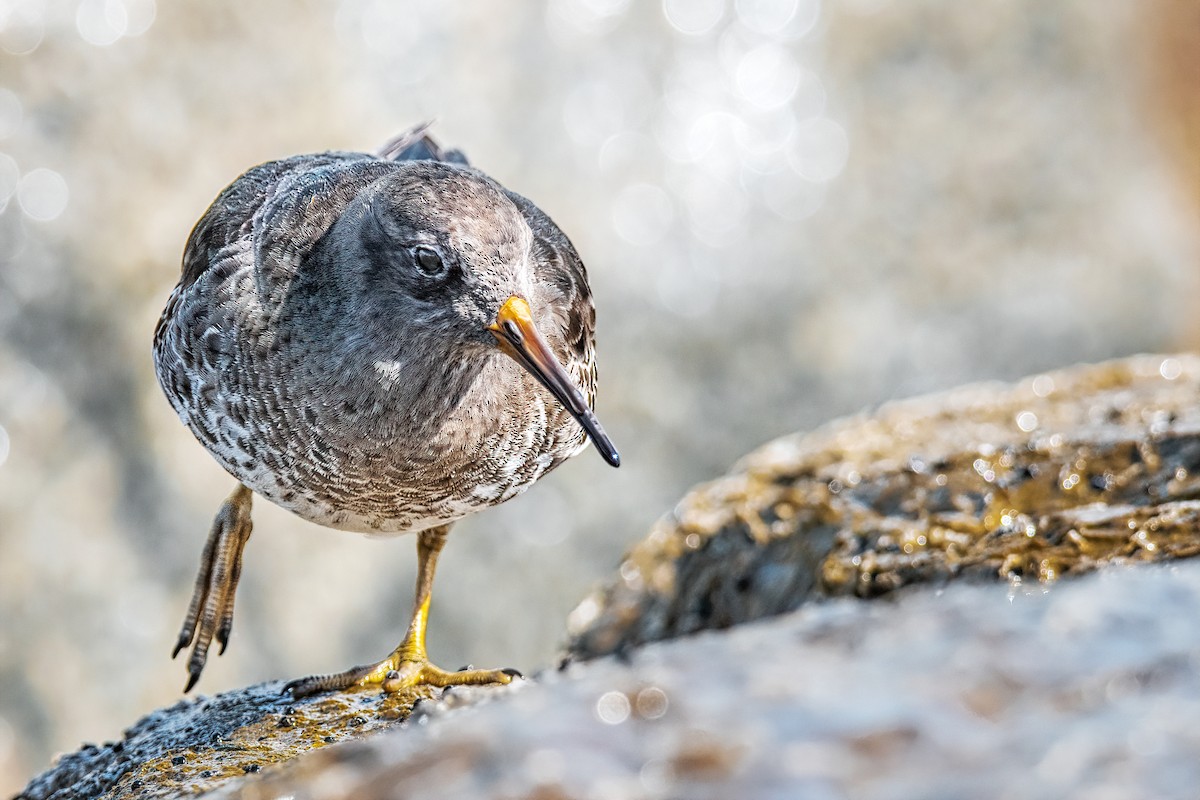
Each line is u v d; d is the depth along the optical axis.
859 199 17.61
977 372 17.38
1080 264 17.77
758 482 10.43
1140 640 4.65
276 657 15.36
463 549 16.11
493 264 7.59
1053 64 18.48
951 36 18.36
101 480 14.96
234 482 15.36
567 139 17.06
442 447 8.11
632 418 16.72
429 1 16.73
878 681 4.63
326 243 7.91
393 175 7.83
